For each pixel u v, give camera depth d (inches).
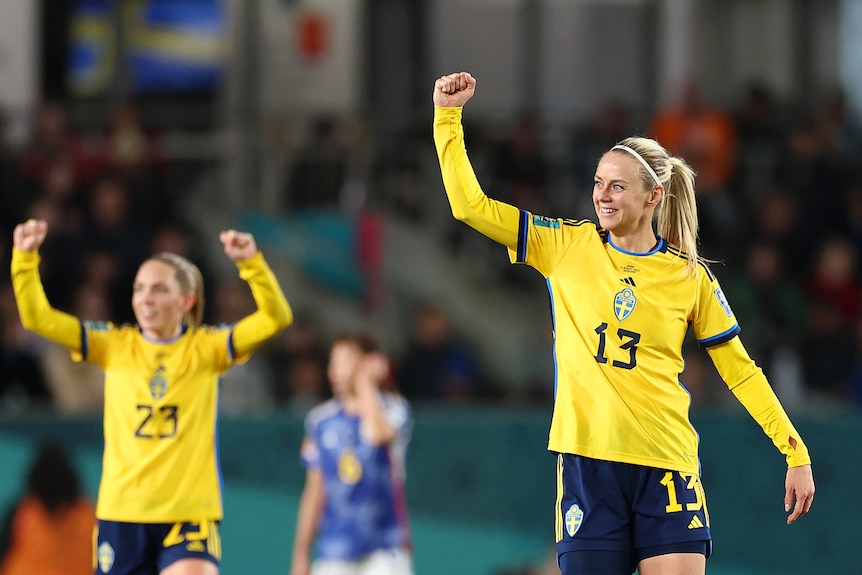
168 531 823.7
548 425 1306.6
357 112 2305.6
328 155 2010.3
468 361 1668.3
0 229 1770.4
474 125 1982.0
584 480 687.1
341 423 1195.3
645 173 699.4
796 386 1665.8
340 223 1956.2
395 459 1196.5
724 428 1338.6
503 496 1300.4
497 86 2416.3
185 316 877.2
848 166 1941.4
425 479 1294.3
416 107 2377.0
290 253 1929.1
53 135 1863.9
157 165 1854.1
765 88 2236.7
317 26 2311.8
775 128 2046.0
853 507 1337.4
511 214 709.9
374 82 2362.2
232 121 2290.8
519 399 1724.9
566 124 2122.3
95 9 2277.3
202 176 2046.0
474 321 1931.6
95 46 2277.3
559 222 720.3
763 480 1333.7
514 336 1925.4
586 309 697.0
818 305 1737.2
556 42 2417.6
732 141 1971.0
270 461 1275.8
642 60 2413.9
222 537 1266.0
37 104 2135.8
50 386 1472.7
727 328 715.4
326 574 1186.0
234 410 1336.1
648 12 2407.7
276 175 2007.9
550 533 1300.4
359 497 1182.9
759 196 1929.1
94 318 1631.4
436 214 2021.4
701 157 1909.4
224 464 1272.1
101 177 1813.5
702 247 1843.0
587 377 690.8
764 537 1332.4
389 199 2010.3
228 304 1699.1
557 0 2416.3
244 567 1266.0
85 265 1717.5
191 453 832.3
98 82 2282.2
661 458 685.9
